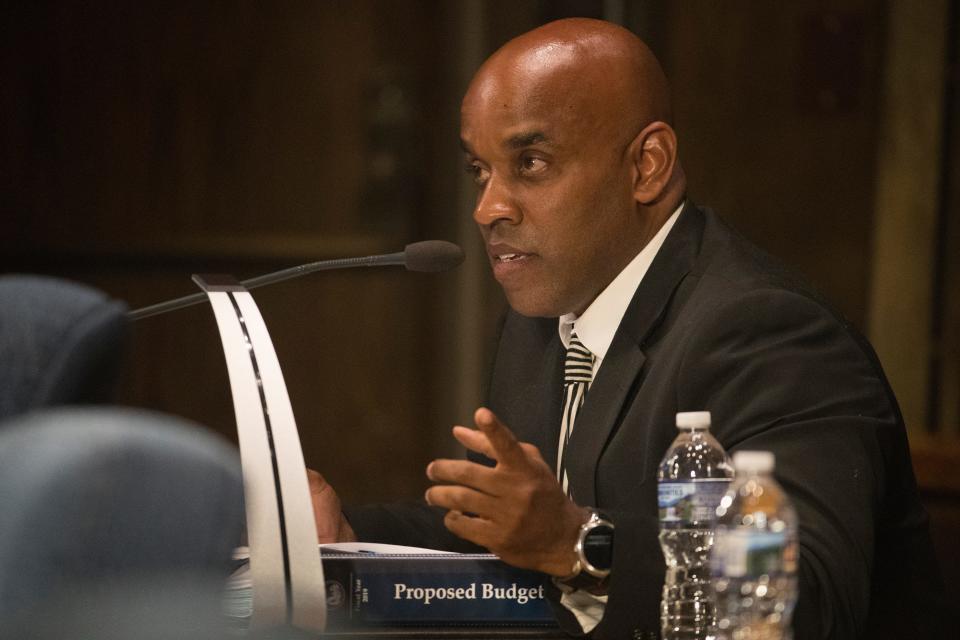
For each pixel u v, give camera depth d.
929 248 18.70
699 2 19.44
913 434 18.61
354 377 22.78
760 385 7.09
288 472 6.11
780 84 19.28
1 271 22.72
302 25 22.73
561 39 8.10
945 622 8.12
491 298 22.28
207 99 22.77
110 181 22.75
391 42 22.64
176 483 3.27
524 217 8.07
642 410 7.61
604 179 8.04
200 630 3.26
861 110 19.00
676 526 6.34
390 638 6.21
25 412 3.91
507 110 7.98
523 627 6.35
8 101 22.61
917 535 8.05
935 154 18.62
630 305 8.00
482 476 5.95
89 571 3.19
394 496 22.72
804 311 7.33
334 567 6.27
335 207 22.75
